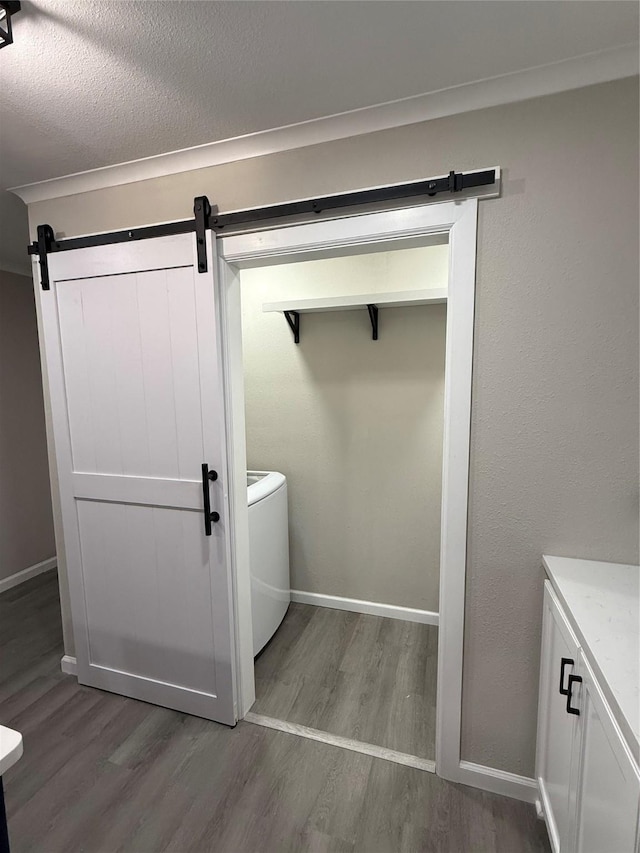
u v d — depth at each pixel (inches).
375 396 103.0
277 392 110.3
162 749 68.3
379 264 99.8
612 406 51.9
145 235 68.3
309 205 59.3
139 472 72.8
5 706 78.5
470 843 54.1
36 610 114.0
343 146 58.7
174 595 73.9
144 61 46.4
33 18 40.6
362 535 107.7
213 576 70.6
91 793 60.9
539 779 55.7
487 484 56.9
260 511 89.7
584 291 51.3
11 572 127.8
